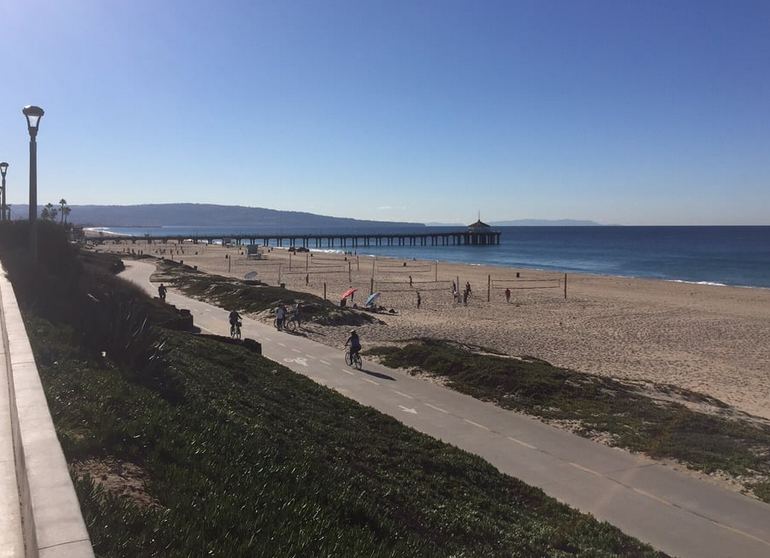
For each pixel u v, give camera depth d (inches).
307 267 2851.9
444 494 337.1
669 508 353.1
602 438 488.1
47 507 106.1
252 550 154.4
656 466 423.5
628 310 1480.1
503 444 462.0
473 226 6786.4
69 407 222.4
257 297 1379.2
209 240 6683.1
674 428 511.5
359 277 2389.3
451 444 455.8
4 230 1019.9
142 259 3088.1
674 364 882.1
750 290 1963.6
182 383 355.3
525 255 4370.1
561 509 346.3
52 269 775.7
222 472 206.8
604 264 3400.6
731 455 447.2
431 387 634.8
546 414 546.6
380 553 189.0
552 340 1066.7
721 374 820.0
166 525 149.6
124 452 198.5
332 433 395.9
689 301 1669.5
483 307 1529.3
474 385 643.5
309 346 868.0
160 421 233.1
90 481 158.6
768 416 628.4
